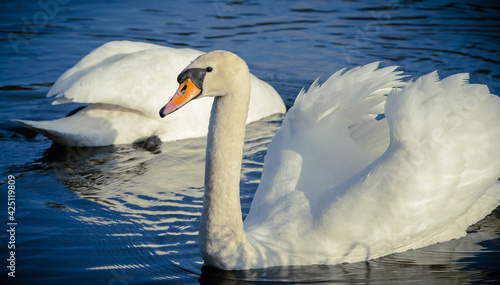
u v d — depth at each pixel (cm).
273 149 1188
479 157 1038
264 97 1797
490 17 2717
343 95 1165
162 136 1641
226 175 988
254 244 1027
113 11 2759
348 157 1126
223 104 985
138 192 1339
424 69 2039
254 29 2517
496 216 1247
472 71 2008
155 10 2788
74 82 1595
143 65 1623
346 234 1024
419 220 1027
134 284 988
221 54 975
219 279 1002
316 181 1102
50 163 1486
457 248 1120
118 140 1622
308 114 1180
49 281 997
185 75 977
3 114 1756
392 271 1034
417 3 2962
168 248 1106
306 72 2067
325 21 2644
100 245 1116
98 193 1330
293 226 1048
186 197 1318
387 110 1052
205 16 2705
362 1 2995
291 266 1040
